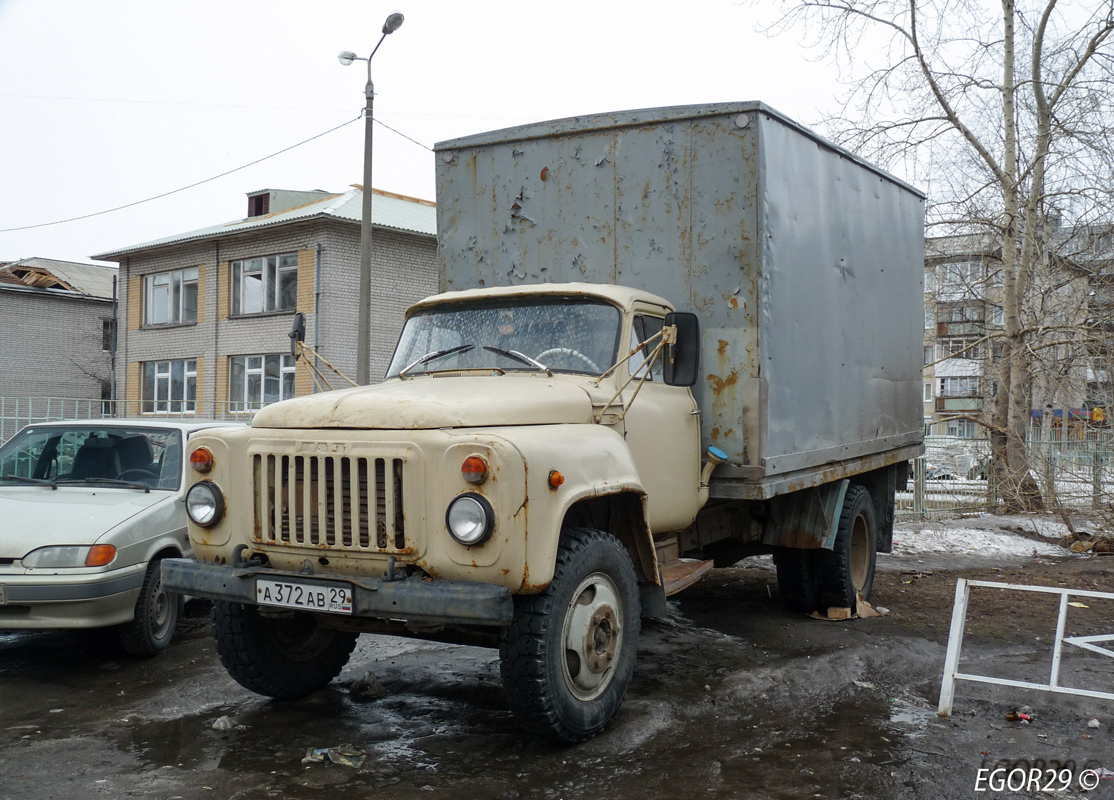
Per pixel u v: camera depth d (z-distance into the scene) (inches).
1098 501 486.0
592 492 177.6
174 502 261.0
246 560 179.9
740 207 230.2
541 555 163.3
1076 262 634.2
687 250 237.0
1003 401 632.4
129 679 229.8
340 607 165.8
